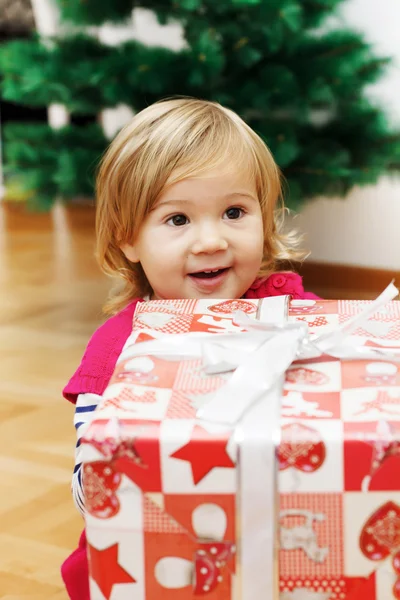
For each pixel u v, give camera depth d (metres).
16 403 1.80
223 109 0.93
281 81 2.20
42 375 2.00
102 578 0.54
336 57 2.29
